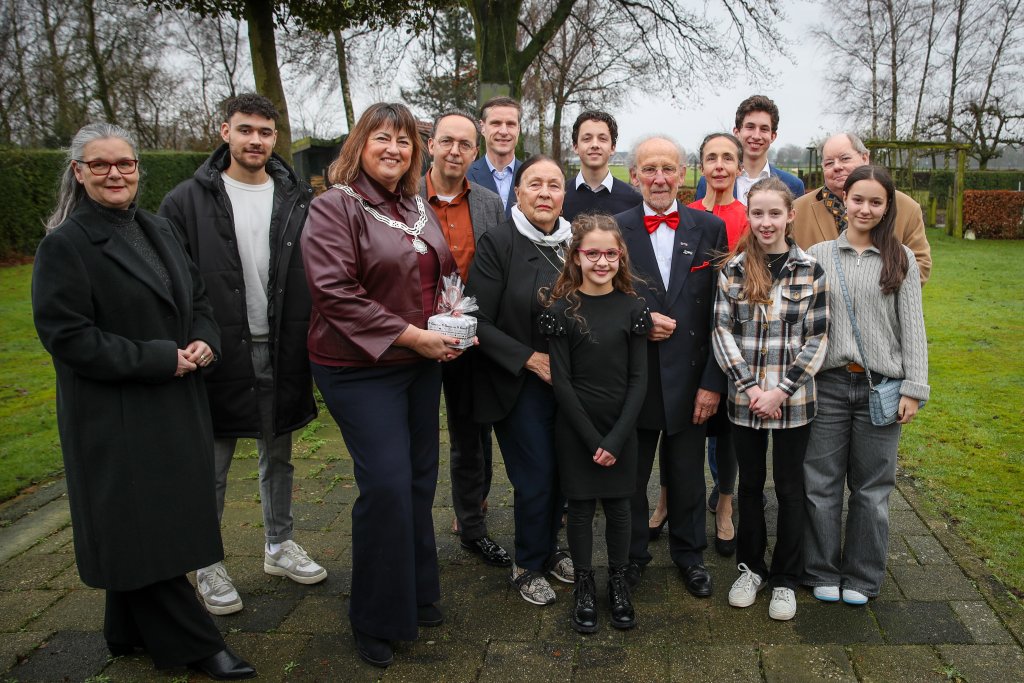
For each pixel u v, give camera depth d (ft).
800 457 8.97
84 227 7.25
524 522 9.32
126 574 7.30
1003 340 22.99
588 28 46.75
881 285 8.60
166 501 7.47
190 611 7.75
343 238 7.79
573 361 8.73
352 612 8.16
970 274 37.06
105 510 7.25
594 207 11.60
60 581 9.91
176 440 7.57
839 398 9.02
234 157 8.95
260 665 8.09
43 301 6.94
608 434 8.58
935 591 9.25
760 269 8.79
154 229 7.91
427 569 8.73
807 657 8.00
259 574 10.08
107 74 58.18
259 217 9.22
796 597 9.29
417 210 8.45
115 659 8.22
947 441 14.49
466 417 10.05
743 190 12.67
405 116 7.99
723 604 9.18
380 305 7.83
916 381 8.55
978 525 10.94
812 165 66.49
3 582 9.90
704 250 9.51
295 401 9.42
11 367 21.59
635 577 9.57
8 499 12.69
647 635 8.55
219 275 8.85
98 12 53.47
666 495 10.32
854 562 9.08
